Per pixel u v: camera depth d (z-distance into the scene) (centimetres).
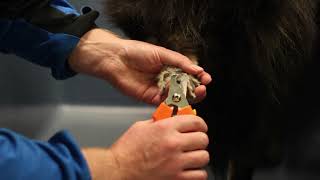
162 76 69
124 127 146
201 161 55
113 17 85
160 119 58
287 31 79
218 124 87
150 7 78
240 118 86
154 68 76
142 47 77
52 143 54
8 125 126
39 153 51
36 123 141
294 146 107
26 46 89
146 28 80
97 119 150
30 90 140
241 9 76
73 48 85
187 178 55
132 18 80
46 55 88
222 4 76
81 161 51
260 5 76
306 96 94
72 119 151
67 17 86
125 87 80
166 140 54
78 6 117
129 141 56
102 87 158
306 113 99
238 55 80
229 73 82
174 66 70
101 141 138
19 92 133
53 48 86
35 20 87
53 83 154
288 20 78
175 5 77
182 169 55
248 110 85
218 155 93
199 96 67
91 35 85
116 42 82
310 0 81
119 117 152
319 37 86
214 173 99
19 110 133
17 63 131
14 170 48
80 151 53
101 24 92
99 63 83
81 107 157
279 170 110
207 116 86
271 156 98
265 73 81
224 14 77
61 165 50
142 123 58
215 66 81
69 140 53
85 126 147
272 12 77
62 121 149
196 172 55
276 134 96
